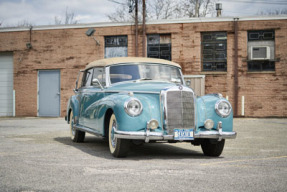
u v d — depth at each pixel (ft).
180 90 18.97
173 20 63.67
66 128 40.86
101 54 66.54
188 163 17.46
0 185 12.50
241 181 13.23
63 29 68.33
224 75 62.23
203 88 62.13
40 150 21.94
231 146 25.52
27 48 70.03
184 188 12.10
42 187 12.21
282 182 13.08
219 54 62.80
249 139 30.19
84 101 25.68
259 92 61.46
